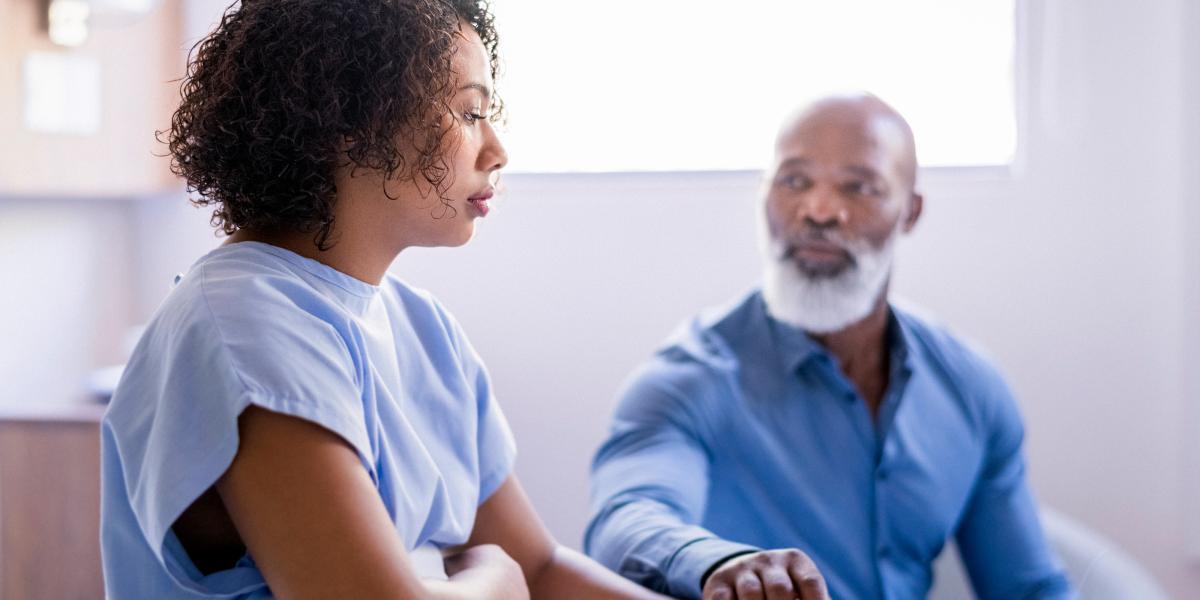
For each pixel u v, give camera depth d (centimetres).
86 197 236
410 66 90
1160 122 224
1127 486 230
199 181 95
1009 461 163
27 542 173
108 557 90
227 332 84
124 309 251
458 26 96
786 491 150
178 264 254
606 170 246
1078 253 229
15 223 213
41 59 196
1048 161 229
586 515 246
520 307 246
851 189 150
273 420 82
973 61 237
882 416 153
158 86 233
